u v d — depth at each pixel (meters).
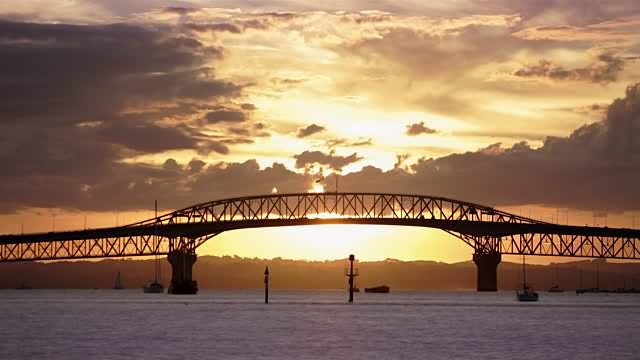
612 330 166.50
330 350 130.38
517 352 129.88
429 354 127.06
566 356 126.19
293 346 134.88
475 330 164.62
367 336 151.00
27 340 142.38
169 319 191.25
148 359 120.19
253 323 179.75
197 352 127.25
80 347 132.75
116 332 156.38
